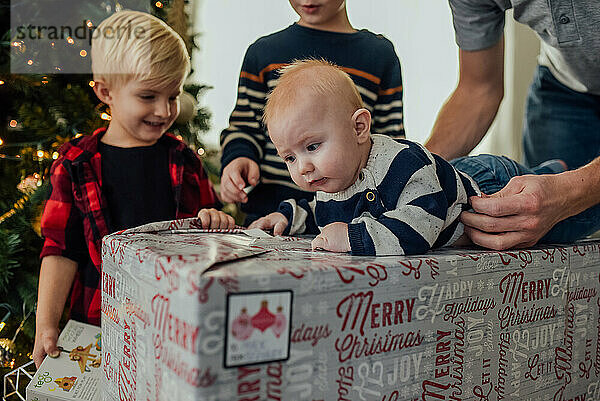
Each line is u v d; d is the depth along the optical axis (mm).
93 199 1225
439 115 1442
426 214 774
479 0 1241
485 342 747
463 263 719
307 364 591
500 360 766
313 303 592
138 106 1271
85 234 1231
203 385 527
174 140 1387
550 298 828
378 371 646
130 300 710
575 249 865
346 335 618
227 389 541
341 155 822
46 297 1185
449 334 708
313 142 822
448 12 2809
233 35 2654
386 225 748
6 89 1581
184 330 548
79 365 994
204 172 1433
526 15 1189
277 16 2654
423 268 678
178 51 1312
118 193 1271
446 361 707
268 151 1394
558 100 1477
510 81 2738
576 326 869
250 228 1021
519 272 783
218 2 2639
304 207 1031
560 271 839
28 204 1506
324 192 898
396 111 1467
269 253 698
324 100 819
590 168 944
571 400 870
